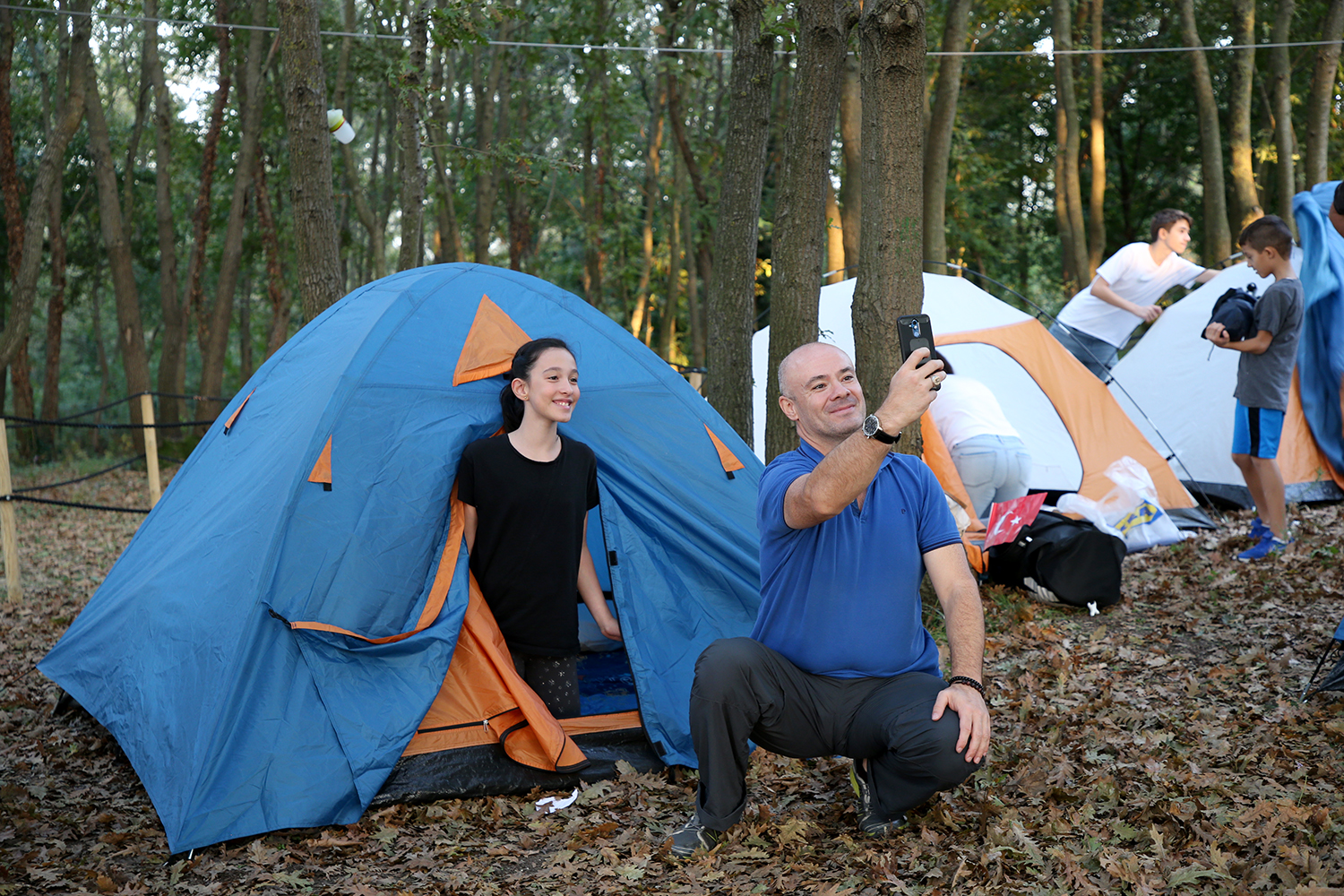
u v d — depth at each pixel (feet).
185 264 85.46
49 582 27.58
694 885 9.77
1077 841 10.16
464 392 13.96
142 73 63.05
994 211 72.43
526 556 13.05
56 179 57.57
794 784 12.14
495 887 10.07
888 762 9.92
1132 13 70.49
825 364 9.94
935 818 10.69
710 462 15.08
